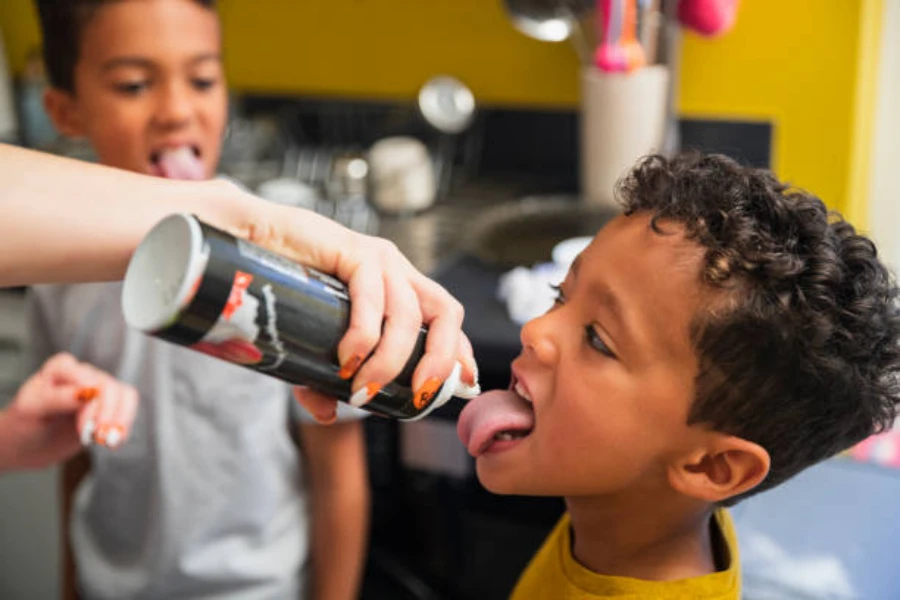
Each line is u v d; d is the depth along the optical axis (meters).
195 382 1.09
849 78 1.68
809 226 0.64
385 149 1.84
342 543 1.17
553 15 1.67
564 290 0.72
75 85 1.12
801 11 1.67
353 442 1.14
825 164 1.75
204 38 1.10
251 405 1.10
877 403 0.67
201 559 1.11
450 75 2.02
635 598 0.69
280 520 1.14
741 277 0.62
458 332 0.62
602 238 0.69
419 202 1.84
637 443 0.67
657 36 1.68
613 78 1.66
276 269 0.53
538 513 1.68
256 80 2.18
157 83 1.09
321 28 2.08
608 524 0.72
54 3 1.09
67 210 0.61
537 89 1.96
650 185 0.69
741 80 1.76
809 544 1.21
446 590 1.72
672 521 0.70
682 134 1.84
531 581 0.78
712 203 0.65
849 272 0.65
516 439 0.72
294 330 0.54
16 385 1.77
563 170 1.99
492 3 1.92
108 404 0.99
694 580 0.68
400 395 0.61
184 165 1.09
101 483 1.14
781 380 0.63
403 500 1.73
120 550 1.16
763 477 0.65
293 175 2.02
